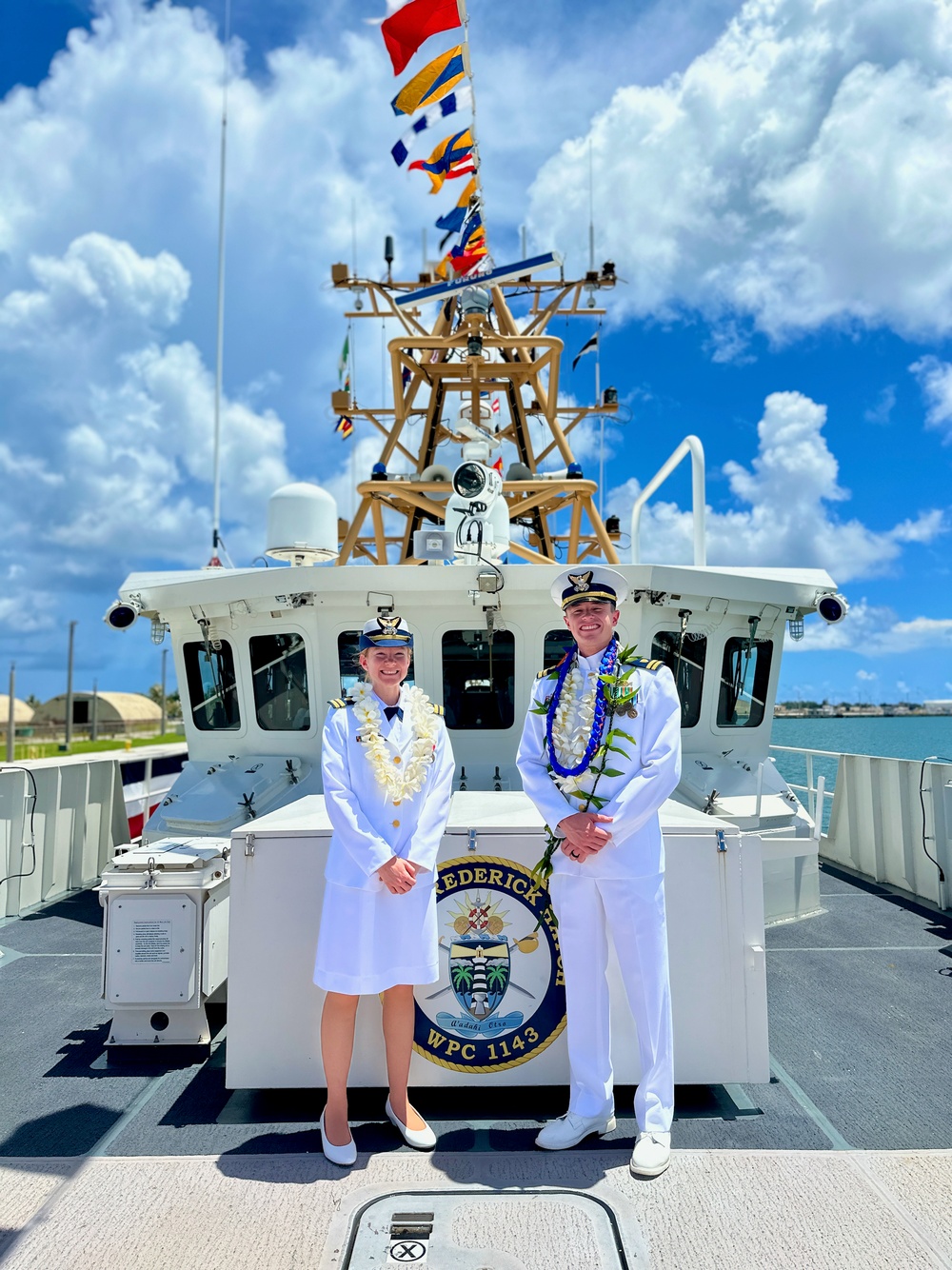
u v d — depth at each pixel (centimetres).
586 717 287
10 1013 421
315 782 502
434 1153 277
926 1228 234
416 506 687
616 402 798
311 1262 222
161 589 526
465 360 699
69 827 692
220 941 377
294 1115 311
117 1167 269
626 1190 254
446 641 504
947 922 557
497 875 317
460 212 665
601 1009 288
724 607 537
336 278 830
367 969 271
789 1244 228
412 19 547
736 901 315
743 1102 320
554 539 748
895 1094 326
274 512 592
